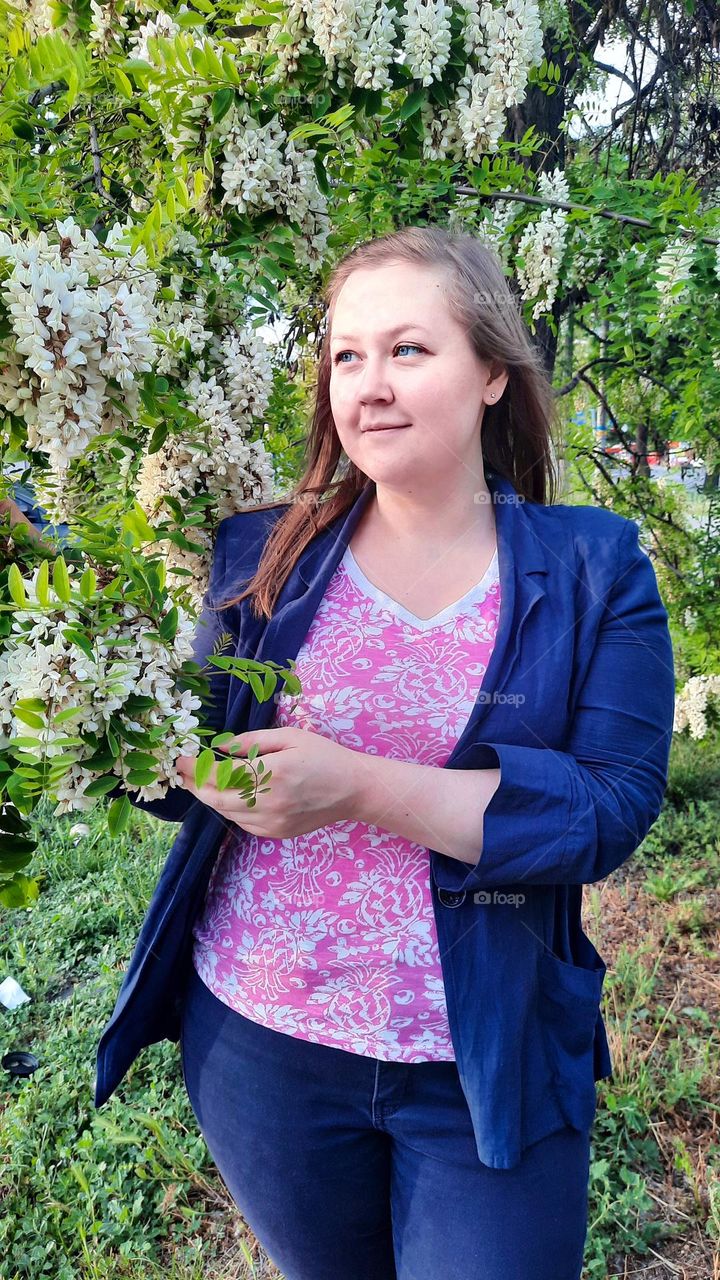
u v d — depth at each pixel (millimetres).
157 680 763
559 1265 983
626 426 4270
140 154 1372
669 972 2824
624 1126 2189
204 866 1073
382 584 1004
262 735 910
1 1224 1893
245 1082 1037
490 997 944
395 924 972
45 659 702
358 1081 989
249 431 1396
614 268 2646
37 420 851
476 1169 969
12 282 775
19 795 717
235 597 1062
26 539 890
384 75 1371
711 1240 1938
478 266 948
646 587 986
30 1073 2391
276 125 1288
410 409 910
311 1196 1049
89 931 3064
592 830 893
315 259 1404
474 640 977
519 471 1151
